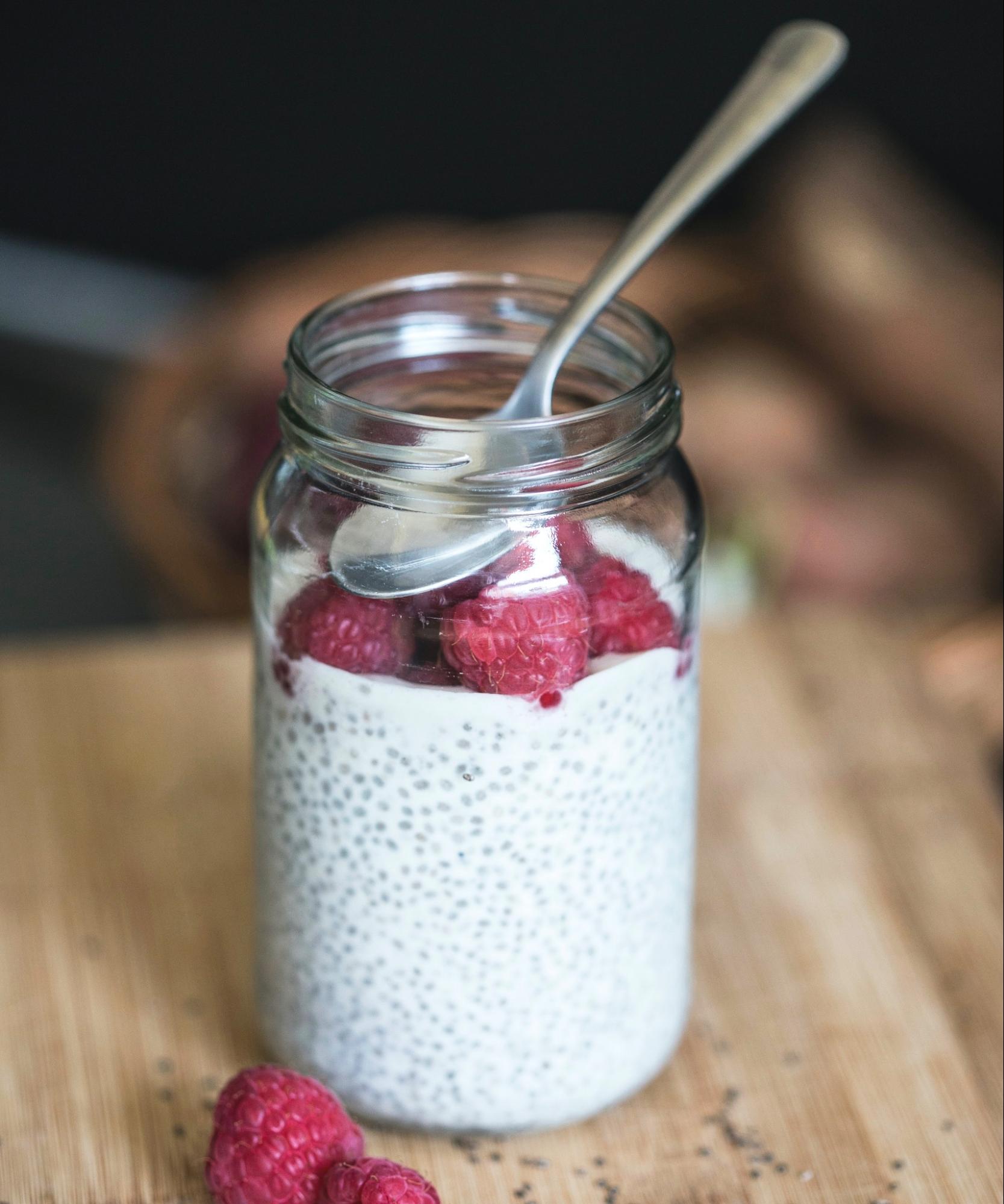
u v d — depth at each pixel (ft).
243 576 2.33
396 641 1.43
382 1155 1.57
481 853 1.48
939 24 3.34
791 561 2.42
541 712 1.44
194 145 3.67
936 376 2.63
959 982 1.69
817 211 2.78
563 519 1.44
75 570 3.20
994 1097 1.61
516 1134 1.58
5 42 3.56
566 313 1.49
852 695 1.94
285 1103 1.48
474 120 3.62
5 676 1.94
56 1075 1.62
